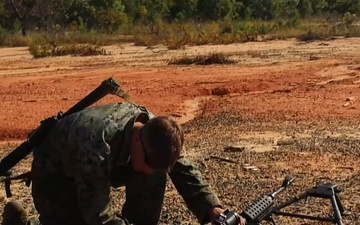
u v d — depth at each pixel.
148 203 3.79
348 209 6.37
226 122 11.25
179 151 3.32
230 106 12.80
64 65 21.08
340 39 27.66
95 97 3.65
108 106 3.54
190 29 33.50
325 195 3.90
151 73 18.14
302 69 18.38
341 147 9.08
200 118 11.77
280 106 12.60
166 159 3.27
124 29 35.97
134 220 3.80
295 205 6.46
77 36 30.92
